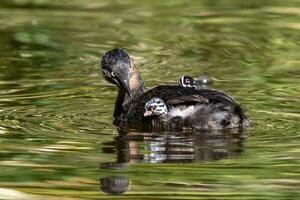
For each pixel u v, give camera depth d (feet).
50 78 74.28
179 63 81.87
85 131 57.00
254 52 86.07
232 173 48.47
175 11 106.11
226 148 52.80
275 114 60.64
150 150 52.65
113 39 91.71
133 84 63.62
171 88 59.36
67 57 83.66
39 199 45.39
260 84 71.51
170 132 56.70
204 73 77.36
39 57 83.41
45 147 53.36
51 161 50.70
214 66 80.28
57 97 66.85
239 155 51.42
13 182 47.52
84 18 101.86
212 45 89.20
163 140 54.70
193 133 56.34
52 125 58.44
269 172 48.52
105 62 62.95
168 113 57.16
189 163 50.26
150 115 57.16
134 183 47.34
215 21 100.27
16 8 107.55
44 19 100.78
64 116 60.85
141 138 55.36
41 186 47.19
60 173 48.91
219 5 109.29
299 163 49.85
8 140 54.80
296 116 60.03
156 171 49.01
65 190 46.44
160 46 88.94
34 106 63.57
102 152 52.39
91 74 76.23
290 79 73.51
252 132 56.13
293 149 52.42
